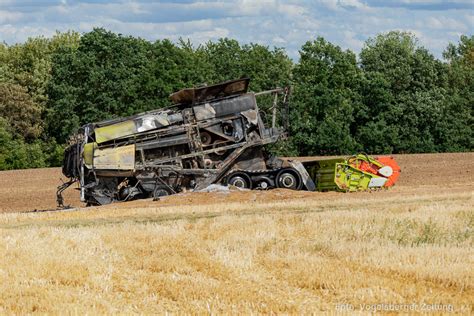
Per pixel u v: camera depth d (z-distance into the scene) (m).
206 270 28.58
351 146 133.00
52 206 67.56
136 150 56.44
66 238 35.09
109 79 130.12
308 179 59.06
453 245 32.97
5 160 125.00
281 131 59.94
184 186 57.75
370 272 27.86
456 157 100.88
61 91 130.50
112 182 56.56
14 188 86.19
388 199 50.69
